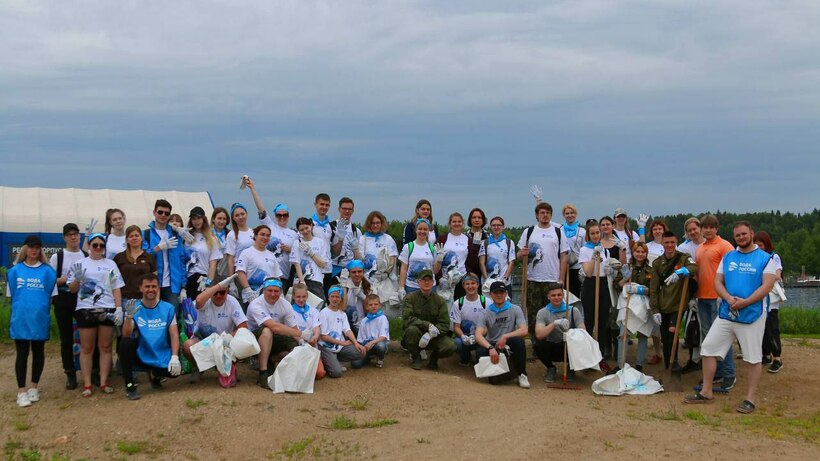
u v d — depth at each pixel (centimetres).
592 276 1097
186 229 991
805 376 1035
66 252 918
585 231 1177
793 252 5681
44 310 865
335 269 1155
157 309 893
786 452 671
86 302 882
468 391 945
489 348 1013
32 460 688
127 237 923
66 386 927
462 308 1080
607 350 1124
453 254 1139
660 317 1017
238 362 1052
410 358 1145
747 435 738
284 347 965
